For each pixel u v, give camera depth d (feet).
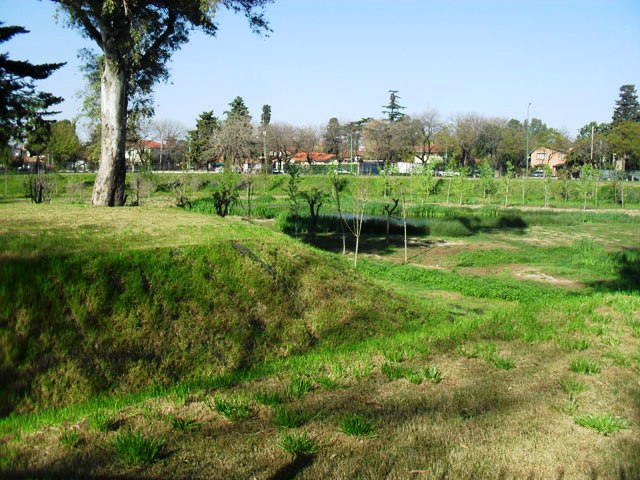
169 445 13.43
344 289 29.94
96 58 58.90
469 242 80.33
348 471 12.53
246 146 216.54
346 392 17.35
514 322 26.40
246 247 28.37
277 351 24.45
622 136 212.64
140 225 30.12
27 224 28.02
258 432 14.25
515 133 236.84
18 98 104.06
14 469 12.09
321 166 222.89
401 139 229.45
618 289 48.52
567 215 113.91
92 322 20.77
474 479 12.44
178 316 23.02
